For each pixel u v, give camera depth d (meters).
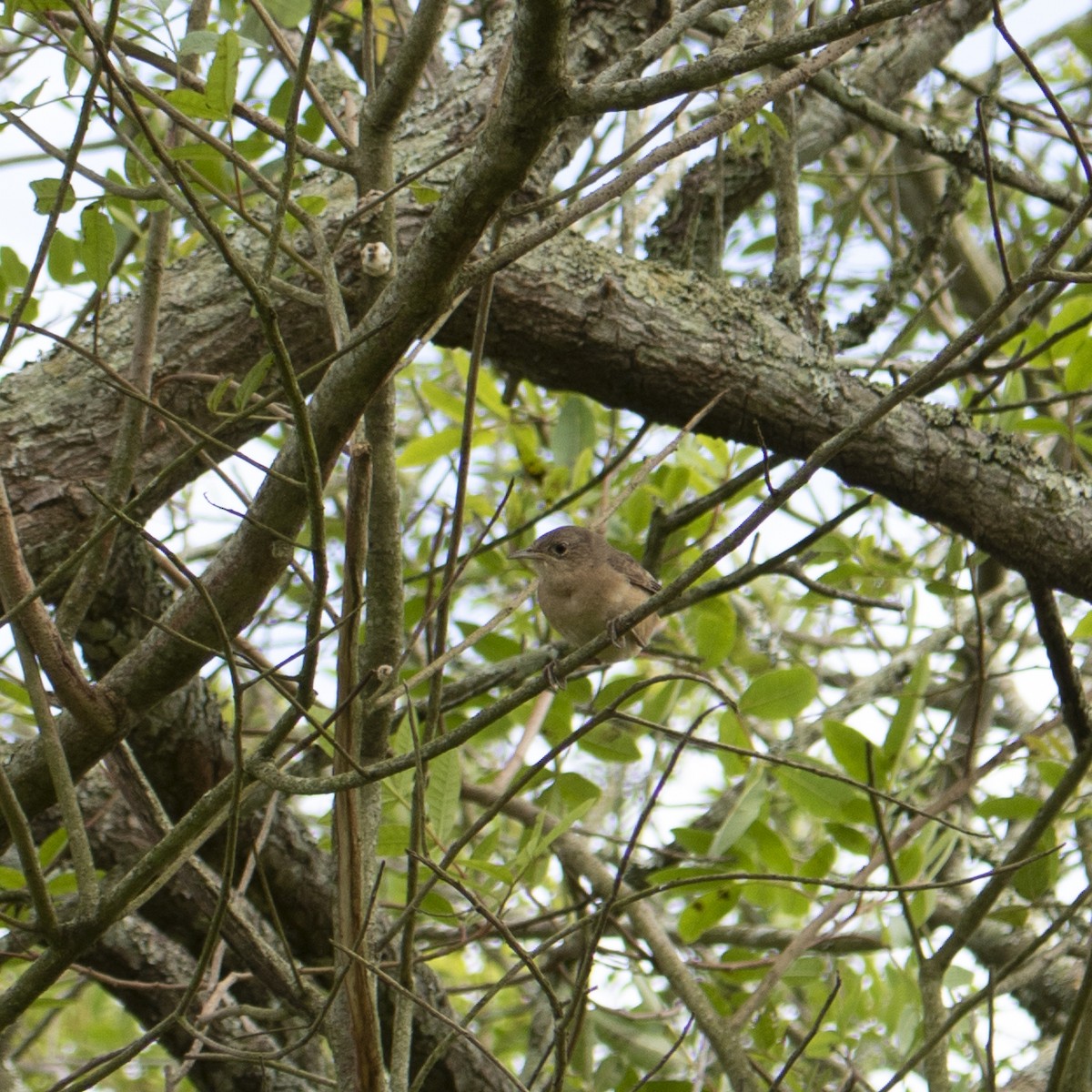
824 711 7.76
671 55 7.45
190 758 5.84
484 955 9.16
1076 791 5.25
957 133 7.25
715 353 6.14
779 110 6.71
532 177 6.16
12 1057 8.08
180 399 5.62
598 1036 7.08
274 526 4.14
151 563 5.70
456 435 7.63
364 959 3.90
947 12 8.29
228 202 3.97
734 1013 6.62
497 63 6.36
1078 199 7.38
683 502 8.33
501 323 6.00
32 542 5.36
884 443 6.25
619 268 6.16
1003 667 8.68
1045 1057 6.21
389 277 4.25
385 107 4.36
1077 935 7.07
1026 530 6.38
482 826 4.09
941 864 6.15
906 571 7.54
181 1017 3.89
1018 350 6.87
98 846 6.48
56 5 4.09
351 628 3.91
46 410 5.54
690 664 7.49
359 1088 3.96
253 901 6.22
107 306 5.80
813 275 6.65
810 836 8.41
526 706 7.57
